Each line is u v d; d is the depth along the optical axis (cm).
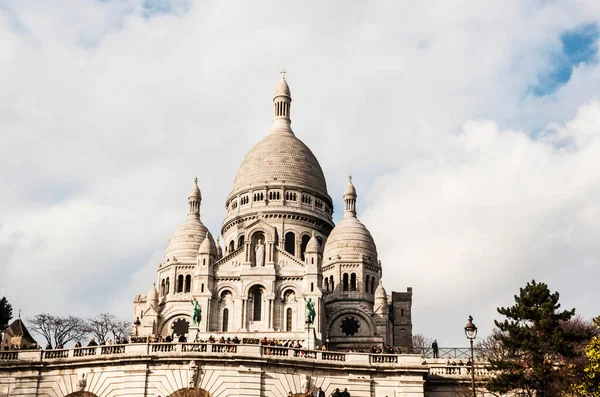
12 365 7925
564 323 8512
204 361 7719
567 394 7569
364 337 15725
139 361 7731
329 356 8100
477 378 8219
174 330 16575
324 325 15512
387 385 7975
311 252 15638
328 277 17038
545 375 7606
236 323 15225
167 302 16912
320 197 18962
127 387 7681
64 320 16788
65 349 8012
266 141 19625
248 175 18950
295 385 7800
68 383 7862
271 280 15450
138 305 18462
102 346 7956
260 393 7688
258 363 7756
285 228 18062
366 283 16950
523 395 7794
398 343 17338
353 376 7969
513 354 7956
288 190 18600
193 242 17938
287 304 15462
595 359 7275
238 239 18088
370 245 17312
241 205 18700
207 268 15550
